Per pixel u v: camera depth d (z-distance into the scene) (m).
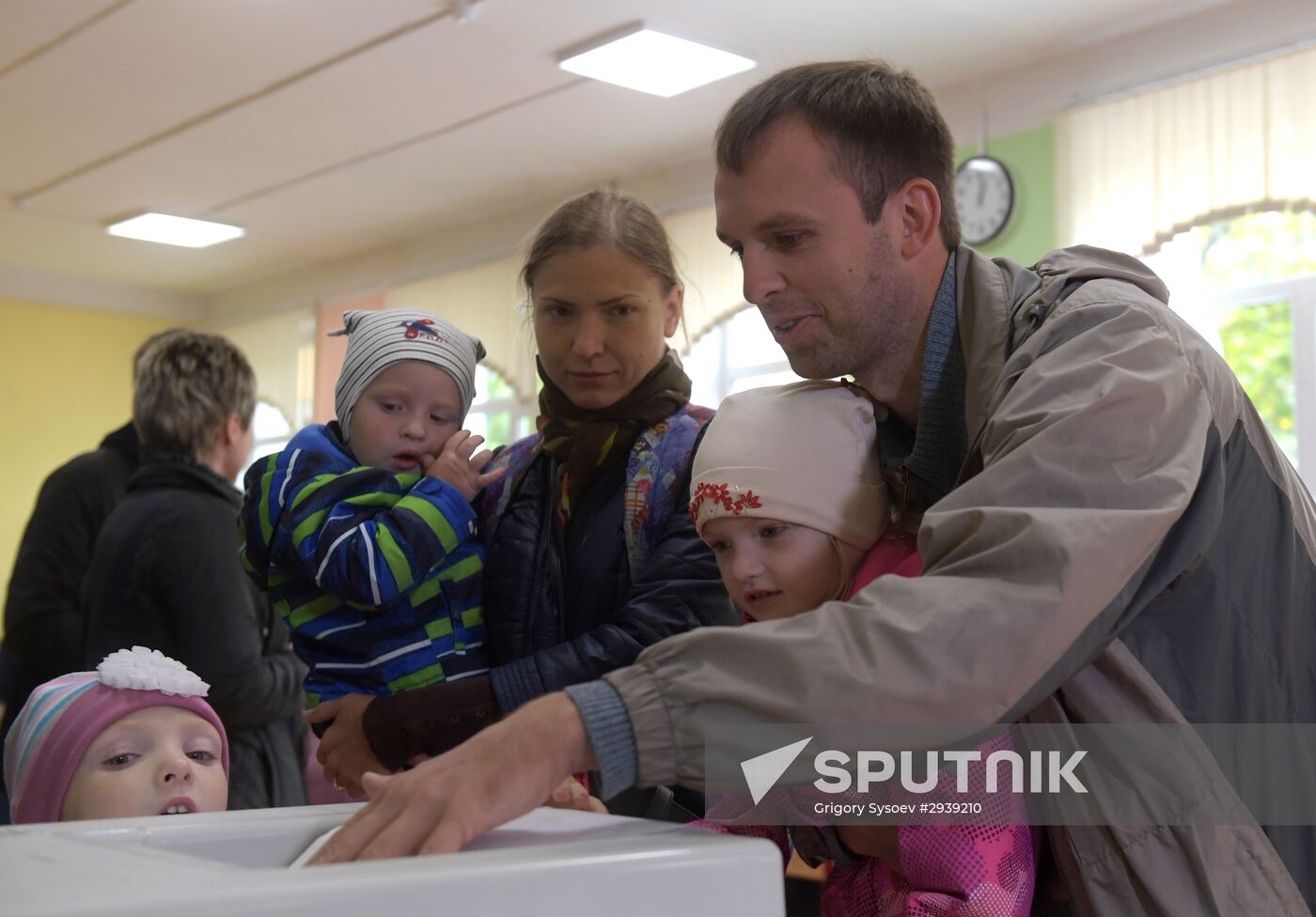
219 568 1.97
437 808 0.67
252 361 9.70
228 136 6.30
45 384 9.57
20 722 1.32
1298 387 4.68
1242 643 0.94
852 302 1.07
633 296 1.38
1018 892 0.91
